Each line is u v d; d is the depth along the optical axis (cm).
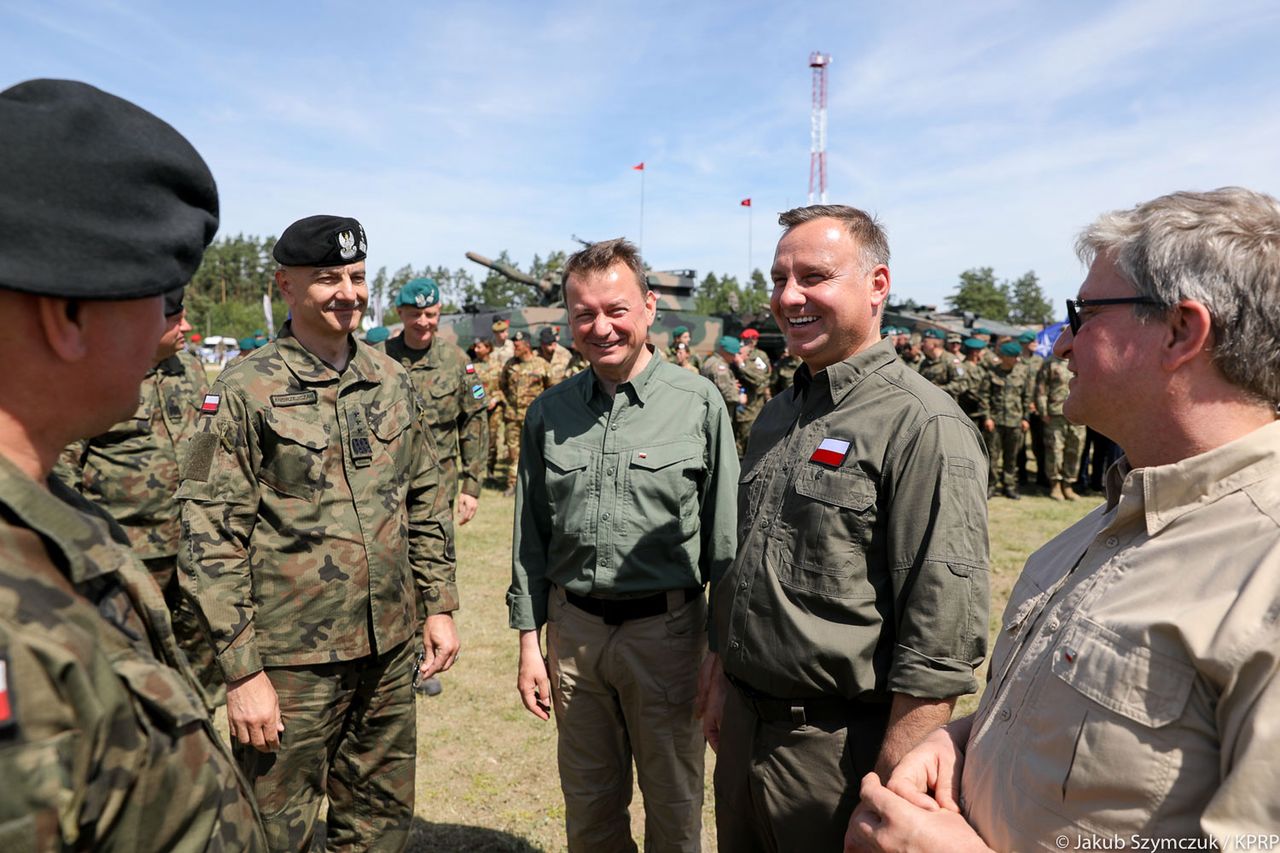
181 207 98
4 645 73
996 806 128
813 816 202
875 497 195
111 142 91
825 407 211
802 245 207
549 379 1090
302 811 245
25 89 92
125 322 94
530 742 415
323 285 239
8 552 80
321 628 240
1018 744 125
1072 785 115
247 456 233
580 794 273
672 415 266
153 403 406
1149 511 119
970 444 193
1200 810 105
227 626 224
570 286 259
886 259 214
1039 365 1107
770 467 218
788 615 199
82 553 87
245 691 228
